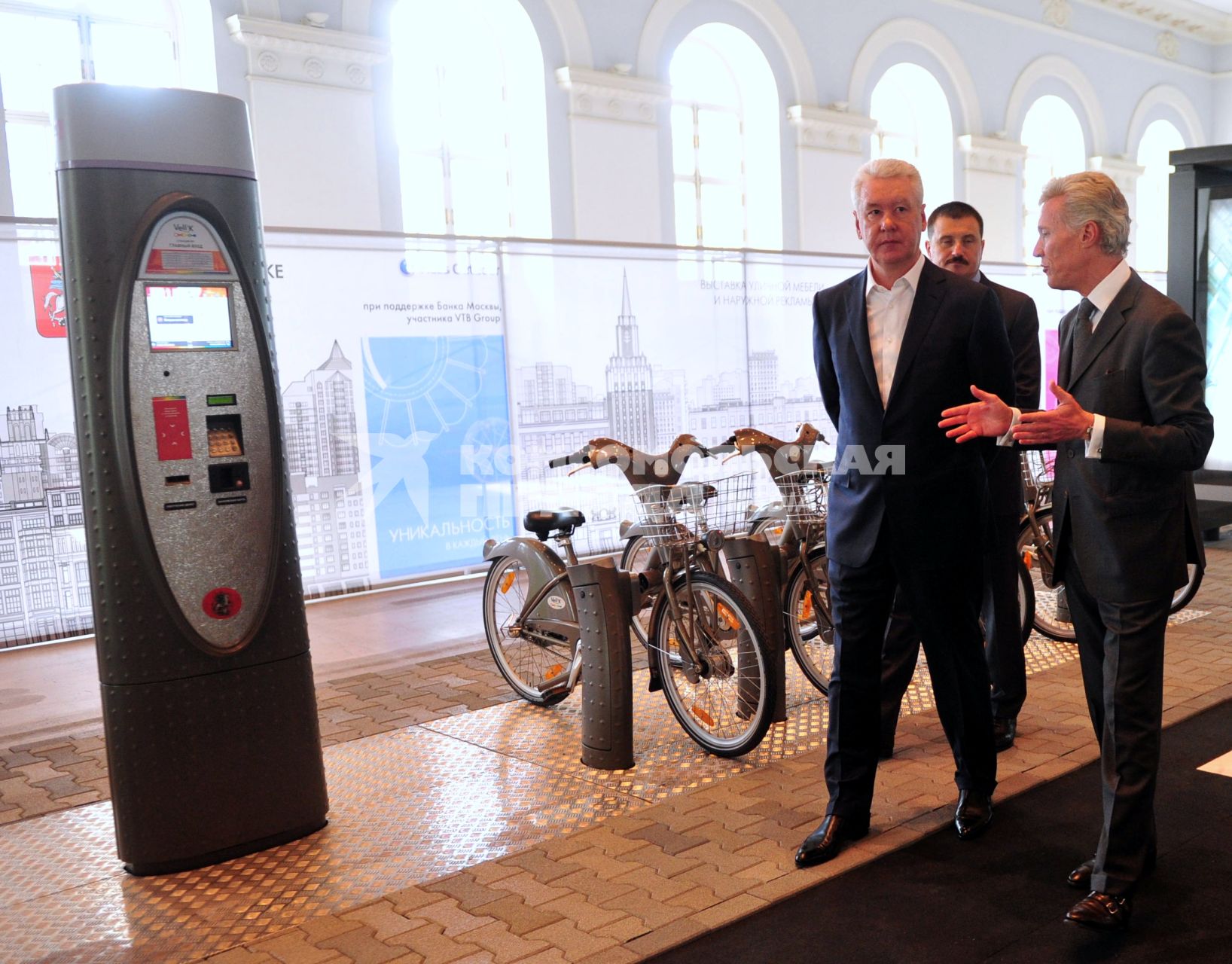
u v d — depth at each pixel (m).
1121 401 2.38
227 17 7.39
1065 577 2.57
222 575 2.90
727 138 10.94
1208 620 5.24
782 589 4.10
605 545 6.51
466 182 9.20
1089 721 3.81
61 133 2.75
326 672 4.86
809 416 7.49
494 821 3.14
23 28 7.12
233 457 2.89
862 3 11.45
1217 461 7.05
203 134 2.84
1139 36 15.36
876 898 2.57
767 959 2.31
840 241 11.41
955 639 2.79
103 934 2.57
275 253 5.26
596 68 9.34
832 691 2.85
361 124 7.95
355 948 2.44
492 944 2.42
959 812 2.91
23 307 4.79
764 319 7.15
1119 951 2.29
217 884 2.81
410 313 5.70
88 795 3.52
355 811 3.26
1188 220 6.75
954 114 12.59
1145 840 2.37
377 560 5.68
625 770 3.51
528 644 4.44
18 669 5.04
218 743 2.92
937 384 2.64
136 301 2.75
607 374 6.45
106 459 2.77
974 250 3.58
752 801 3.21
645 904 2.58
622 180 9.56
